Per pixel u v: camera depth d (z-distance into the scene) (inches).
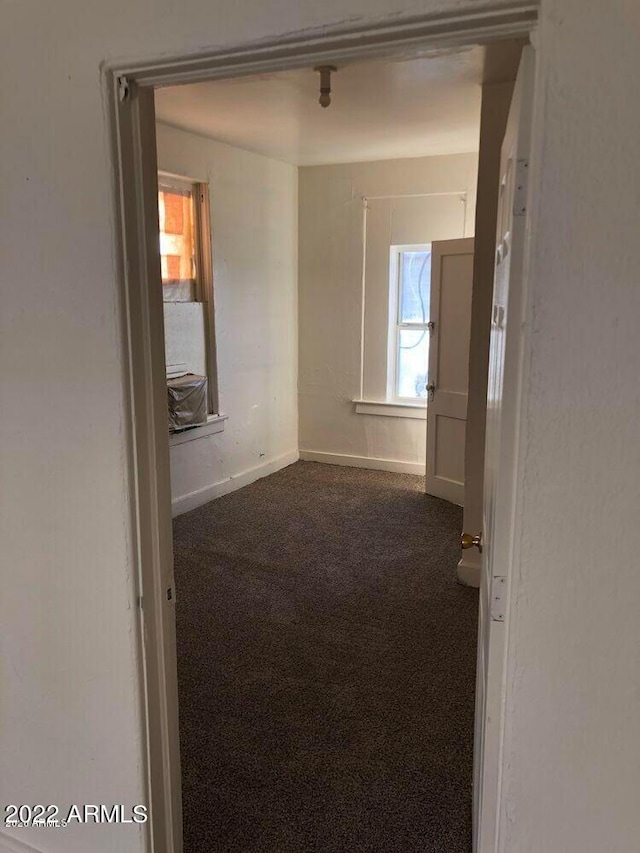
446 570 142.3
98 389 55.2
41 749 65.7
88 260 53.3
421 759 85.4
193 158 166.6
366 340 212.2
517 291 42.4
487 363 125.1
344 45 43.9
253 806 77.6
